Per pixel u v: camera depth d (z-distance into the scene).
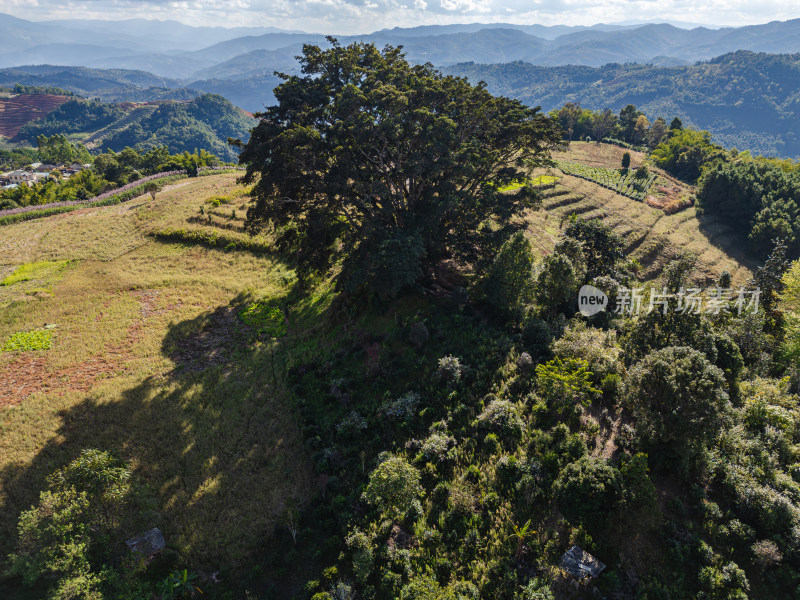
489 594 17.30
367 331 34.69
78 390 30.77
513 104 39.56
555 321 32.00
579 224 38.91
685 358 20.92
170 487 23.14
